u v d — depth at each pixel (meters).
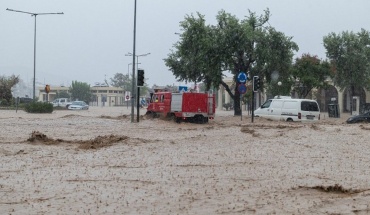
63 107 81.12
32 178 12.62
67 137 24.56
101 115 49.56
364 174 13.16
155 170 13.86
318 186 11.18
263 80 51.47
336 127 28.31
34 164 15.18
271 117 40.28
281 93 51.88
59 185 11.65
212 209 9.21
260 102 65.12
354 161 15.62
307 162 15.35
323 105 76.62
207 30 48.34
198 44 47.72
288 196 10.34
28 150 18.80
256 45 48.19
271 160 15.75
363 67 58.78
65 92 145.38
